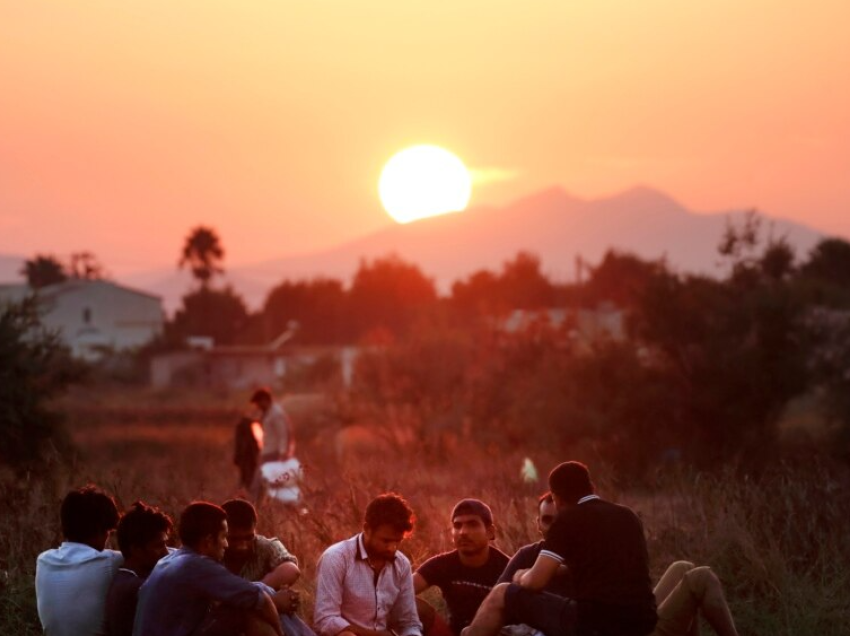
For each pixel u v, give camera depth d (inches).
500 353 2459.4
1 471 1451.8
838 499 815.7
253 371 6717.5
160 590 529.7
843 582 724.0
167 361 6648.6
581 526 538.9
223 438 2847.0
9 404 1503.4
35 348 1584.6
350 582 588.4
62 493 845.8
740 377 1961.1
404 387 2384.4
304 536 799.7
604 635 529.7
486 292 6540.4
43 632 636.7
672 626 588.7
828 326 2031.3
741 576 741.3
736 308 2032.5
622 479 959.6
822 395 2054.6
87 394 4261.8
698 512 797.9
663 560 755.4
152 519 567.5
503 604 568.7
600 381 2016.5
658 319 2036.2
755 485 844.6
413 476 973.2
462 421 2230.6
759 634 684.7
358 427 2379.4
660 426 1952.5
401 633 604.1
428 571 638.5
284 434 1286.9
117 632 557.9
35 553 757.9
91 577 566.6
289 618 584.7
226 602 526.6
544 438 1964.8
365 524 594.6
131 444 2262.6
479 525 629.3
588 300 5142.7
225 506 608.7
